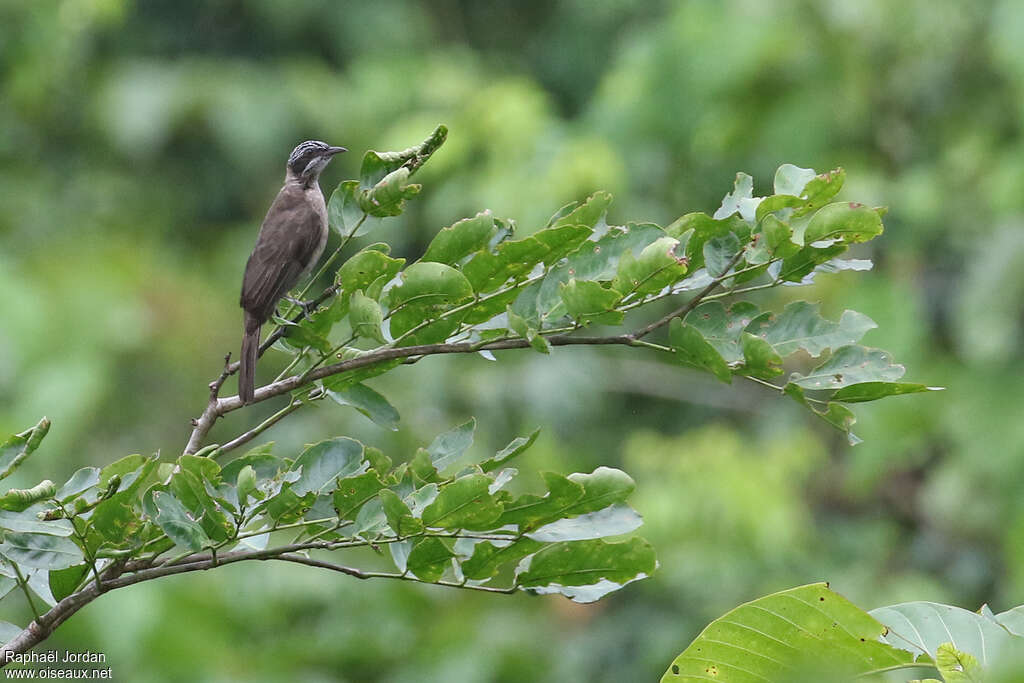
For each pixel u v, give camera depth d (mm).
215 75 17656
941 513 13211
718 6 14102
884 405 12992
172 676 12461
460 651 13609
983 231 13422
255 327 7184
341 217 5305
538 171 14047
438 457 4883
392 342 5098
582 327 4867
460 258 4992
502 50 19141
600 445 15375
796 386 4762
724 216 4922
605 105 14664
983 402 12602
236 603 13320
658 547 13336
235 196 17969
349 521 4672
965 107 13812
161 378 15086
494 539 4516
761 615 4352
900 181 13742
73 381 13727
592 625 14148
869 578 13641
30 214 16875
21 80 15844
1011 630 4359
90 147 17703
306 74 17812
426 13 19047
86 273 15141
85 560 4559
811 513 14773
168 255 16797
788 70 14070
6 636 4875
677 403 15781
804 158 13836
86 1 15609
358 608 13734
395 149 14883
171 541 4734
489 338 5098
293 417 14797
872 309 12914
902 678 4926
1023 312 12484
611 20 18469
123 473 4457
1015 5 12547
